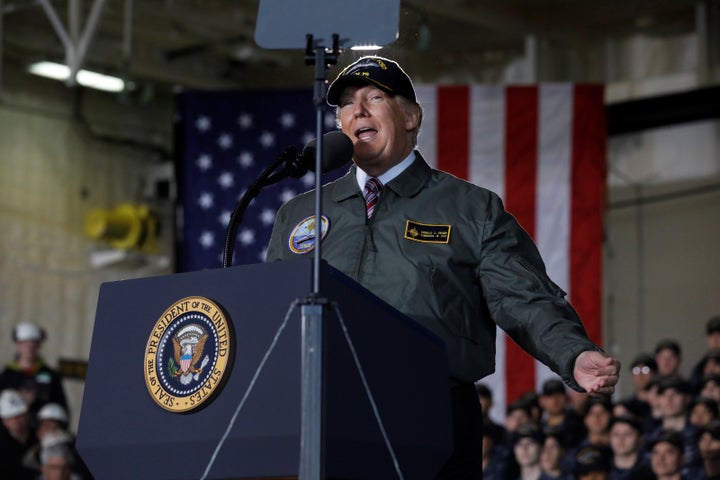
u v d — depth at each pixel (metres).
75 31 13.32
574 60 16.17
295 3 2.77
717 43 15.25
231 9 15.60
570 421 10.52
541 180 12.23
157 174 16.98
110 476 2.45
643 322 15.61
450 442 2.64
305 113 12.90
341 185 3.21
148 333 2.45
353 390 2.33
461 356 2.93
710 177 15.34
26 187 15.87
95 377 2.50
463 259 3.00
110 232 15.99
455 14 14.71
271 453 2.24
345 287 2.37
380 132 3.14
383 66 3.21
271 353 2.28
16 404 11.26
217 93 13.05
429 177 3.15
